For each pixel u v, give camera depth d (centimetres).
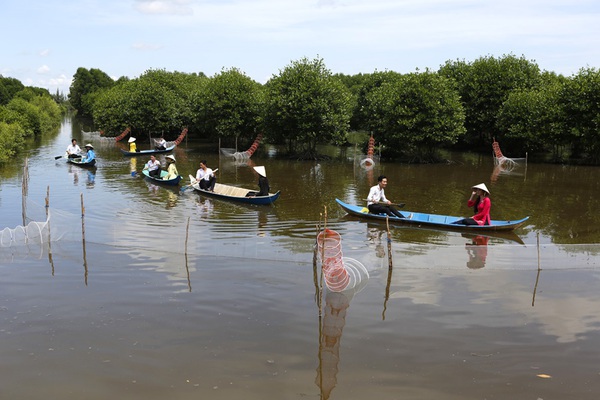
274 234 1669
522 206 2245
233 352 871
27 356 852
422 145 4269
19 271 1277
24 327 960
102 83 13550
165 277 1241
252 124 4478
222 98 4481
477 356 862
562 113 3806
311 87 3897
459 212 2117
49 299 1098
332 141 4197
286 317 1018
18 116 5341
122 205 2144
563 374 806
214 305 1073
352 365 830
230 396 737
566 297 1127
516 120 4225
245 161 3991
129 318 1005
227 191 2434
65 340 909
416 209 2173
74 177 2917
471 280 1238
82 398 731
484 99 4691
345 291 1161
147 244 1505
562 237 1683
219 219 1900
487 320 1007
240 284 1197
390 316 1024
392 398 736
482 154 4709
